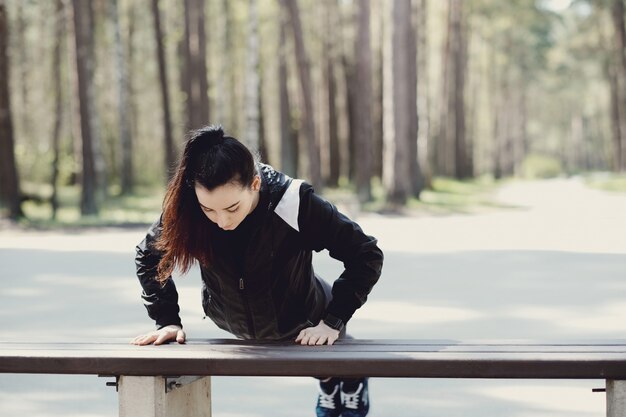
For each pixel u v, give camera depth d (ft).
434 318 22.41
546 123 286.05
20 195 65.10
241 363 8.70
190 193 9.15
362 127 77.61
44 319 22.95
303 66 77.66
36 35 119.96
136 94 133.08
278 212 9.28
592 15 158.61
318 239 9.71
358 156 78.07
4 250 42.73
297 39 77.41
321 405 11.89
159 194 106.32
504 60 178.09
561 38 203.31
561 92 246.06
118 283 30.07
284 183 9.41
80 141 68.80
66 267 34.96
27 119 114.83
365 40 77.15
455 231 50.42
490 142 221.46
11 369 8.99
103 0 105.40
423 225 55.83
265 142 114.01
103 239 49.32
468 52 160.35
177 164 9.23
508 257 36.52
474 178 166.50
